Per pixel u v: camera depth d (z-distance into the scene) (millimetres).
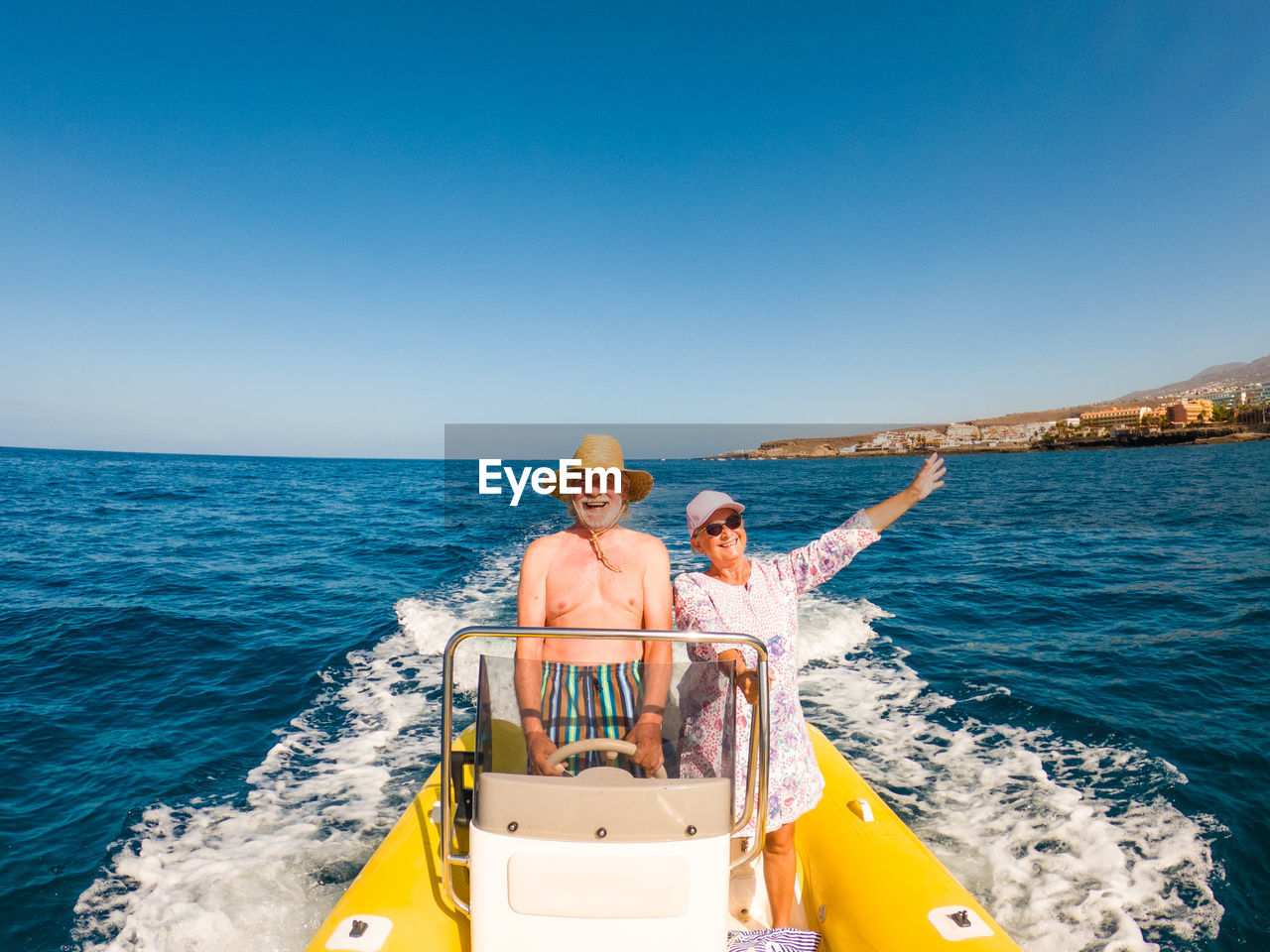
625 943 1637
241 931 2949
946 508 21672
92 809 4023
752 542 13492
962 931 1871
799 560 2311
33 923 3041
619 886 1620
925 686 5676
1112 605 8469
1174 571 10500
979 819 3684
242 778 4336
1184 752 4414
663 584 2057
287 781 4285
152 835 3711
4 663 6738
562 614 1999
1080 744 4570
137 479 40938
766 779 1848
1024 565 11227
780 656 2193
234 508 23609
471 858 1679
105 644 7324
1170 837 3469
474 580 10164
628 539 2078
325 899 3148
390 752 4656
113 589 10000
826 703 5352
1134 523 16922
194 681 6195
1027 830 3568
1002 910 2975
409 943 1830
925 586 9672
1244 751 4402
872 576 10414
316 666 6504
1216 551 12250
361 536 15641
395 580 10570
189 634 7664
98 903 3152
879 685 5719
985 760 4375
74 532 16641
